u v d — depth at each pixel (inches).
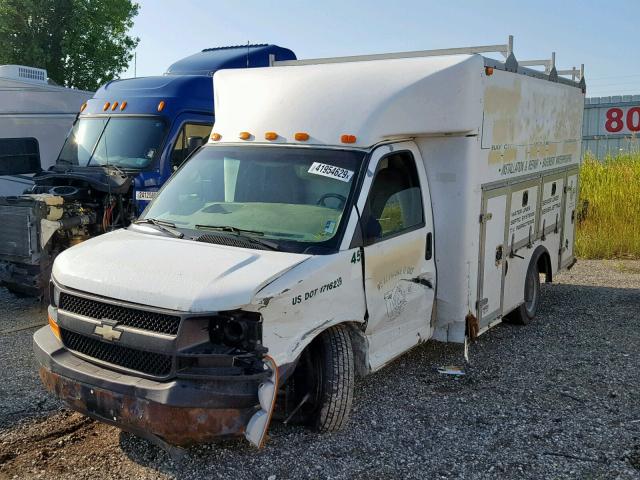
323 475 172.6
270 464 177.0
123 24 1019.3
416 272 227.8
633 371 254.4
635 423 207.5
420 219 230.7
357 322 198.8
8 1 890.1
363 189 201.9
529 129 289.3
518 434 199.0
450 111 224.8
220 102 244.2
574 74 370.6
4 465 176.2
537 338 297.0
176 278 166.9
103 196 345.1
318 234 193.2
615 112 1043.9
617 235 540.4
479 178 239.5
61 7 925.2
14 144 350.9
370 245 200.8
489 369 255.8
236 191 215.2
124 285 168.7
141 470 174.4
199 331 160.4
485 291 256.1
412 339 230.7
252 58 435.2
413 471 176.1
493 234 259.0
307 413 194.5
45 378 180.1
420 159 235.6
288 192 208.2
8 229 311.7
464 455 185.5
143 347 162.4
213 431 157.9
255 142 225.9
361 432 197.3
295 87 228.4
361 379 242.7
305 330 176.6
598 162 668.1
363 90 219.5
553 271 346.0
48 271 313.3
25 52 919.7
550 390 234.7
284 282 168.7
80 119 400.5
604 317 334.0
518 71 270.7
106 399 164.6
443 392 231.5
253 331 163.2
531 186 298.2
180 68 435.8
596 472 176.7
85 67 975.6
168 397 155.6
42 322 312.7
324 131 214.8
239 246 189.2
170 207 219.5
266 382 162.7
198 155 235.1
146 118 373.4
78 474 172.1
